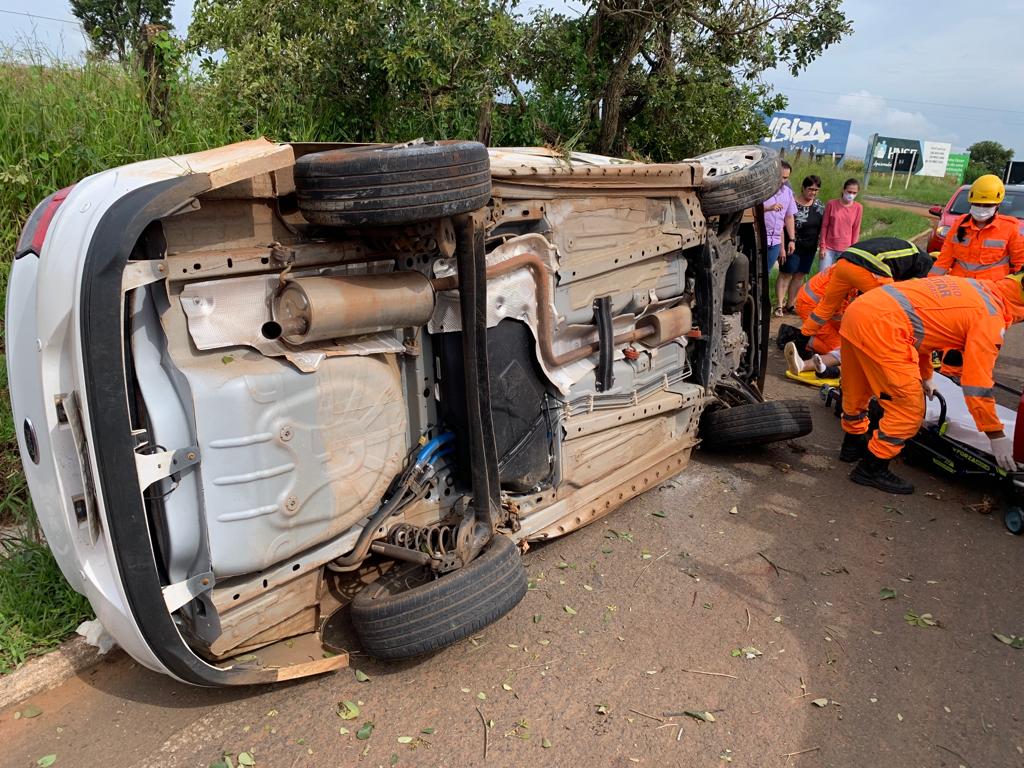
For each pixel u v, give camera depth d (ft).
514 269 10.38
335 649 9.14
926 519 14.10
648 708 9.02
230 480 7.72
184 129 16.06
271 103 17.37
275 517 8.09
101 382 6.81
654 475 14.26
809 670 9.85
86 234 6.89
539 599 11.14
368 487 9.05
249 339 7.96
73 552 8.08
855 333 14.39
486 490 9.81
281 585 8.76
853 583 11.93
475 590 8.93
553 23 22.27
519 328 10.76
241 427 7.68
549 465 11.69
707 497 14.79
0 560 10.70
